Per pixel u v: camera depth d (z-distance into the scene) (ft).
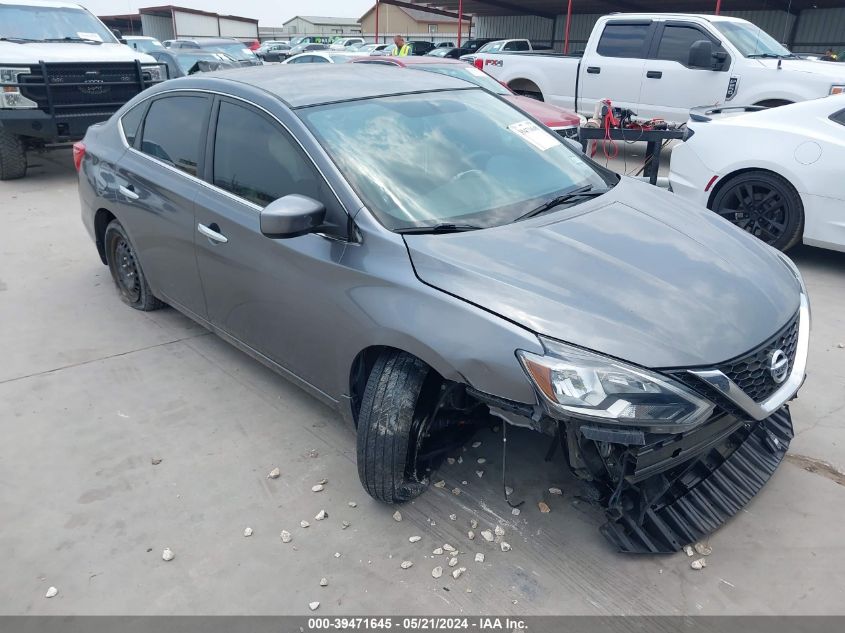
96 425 11.35
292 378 10.89
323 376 9.93
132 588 8.17
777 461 9.46
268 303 10.41
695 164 19.13
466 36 143.64
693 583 8.06
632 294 7.90
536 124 12.32
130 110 14.15
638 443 7.05
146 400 12.05
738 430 9.21
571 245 8.75
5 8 29.27
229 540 8.87
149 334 14.57
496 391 7.64
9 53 26.32
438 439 9.57
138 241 13.64
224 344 14.11
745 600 7.82
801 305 9.05
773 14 76.23
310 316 9.62
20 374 12.97
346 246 9.09
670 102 31.86
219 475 10.10
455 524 9.07
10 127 26.63
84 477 10.09
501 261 8.27
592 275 8.15
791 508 9.18
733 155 18.15
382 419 8.52
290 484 9.89
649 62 32.19
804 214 17.19
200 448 10.73
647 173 24.94
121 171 13.69
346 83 11.44
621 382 7.09
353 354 9.05
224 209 10.91
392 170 9.70
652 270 8.43
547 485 9.76
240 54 58.85
